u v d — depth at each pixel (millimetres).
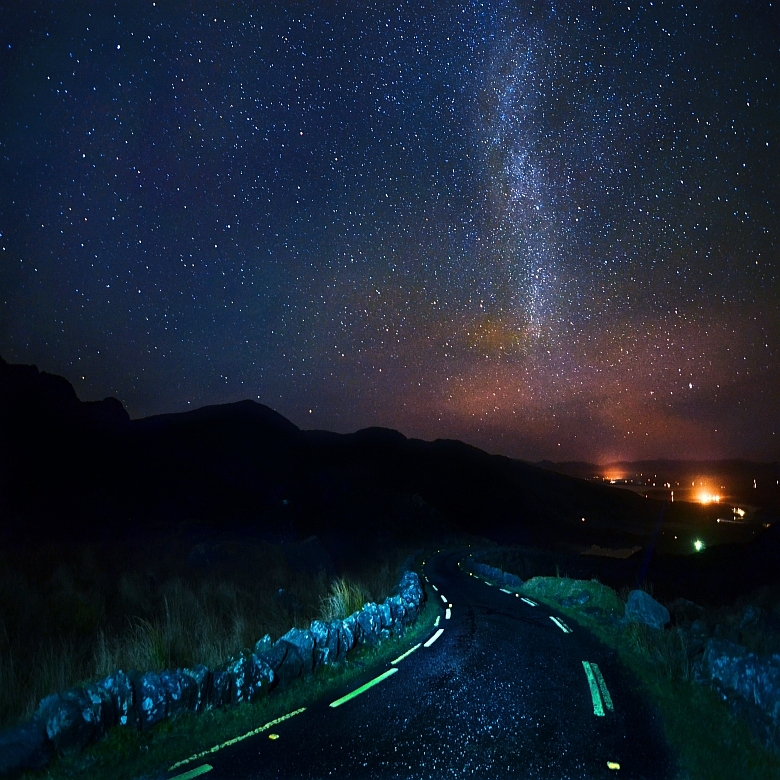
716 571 40031
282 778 5484
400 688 8297
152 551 21891
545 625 13664
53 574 15984
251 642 10086
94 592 14633
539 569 41188
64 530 24094
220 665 7797
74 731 5672
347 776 5559
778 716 6848
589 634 12766
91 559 18438
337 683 8508
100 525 26328
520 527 90125
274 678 7926
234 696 7312
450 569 29844
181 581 16406
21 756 5297
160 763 5750
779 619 15539
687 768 5895
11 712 6844
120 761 5715
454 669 9375
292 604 15859
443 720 7051
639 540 89000
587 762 5992
